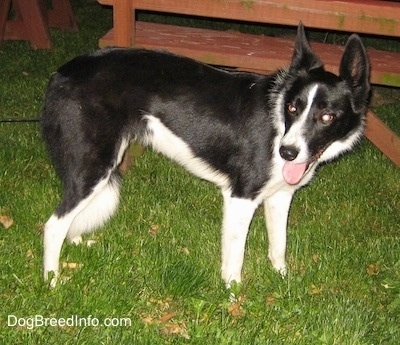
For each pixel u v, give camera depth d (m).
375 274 2.38
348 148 2.24
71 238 2.31
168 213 2.60
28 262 2.23
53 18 4.54
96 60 2.18
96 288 2.13
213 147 2.21
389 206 2.82
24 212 2.49
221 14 2.53
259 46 2.84
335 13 2.46
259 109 2.16
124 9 2.58
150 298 2.17
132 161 2.91
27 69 3.84
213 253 2.39
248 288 2.24
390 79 2.71
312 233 2.58
